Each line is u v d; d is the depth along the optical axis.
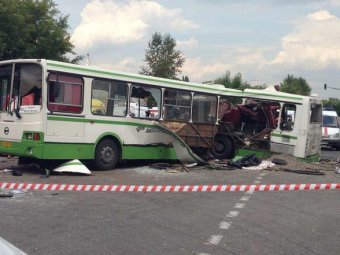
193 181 13.45
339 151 32.25
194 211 9.30
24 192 10.49
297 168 17.05
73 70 13.93
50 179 12.69
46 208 9.06
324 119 33.09
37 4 34.25
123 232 7.55
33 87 13.46
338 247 7.16
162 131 16.30
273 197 11.20
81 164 13.80
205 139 17.91
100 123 14.64
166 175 14.51
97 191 10.95
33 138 13.27
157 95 16.33
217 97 18.27
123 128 15.27
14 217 8.26
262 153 18.91
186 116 17.23
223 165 16.83
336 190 12.70
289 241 7.40
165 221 8.40
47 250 6.48
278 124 19.02
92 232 7.47
